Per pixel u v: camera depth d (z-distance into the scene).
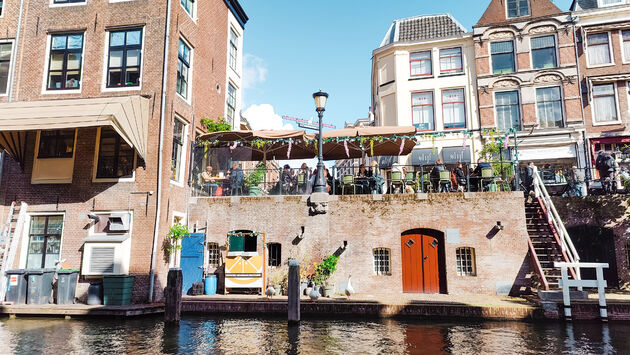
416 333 7.70
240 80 19.03
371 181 12.80
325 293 10.99
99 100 11.38
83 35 12.75
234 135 13.59
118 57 12.45
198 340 7.23
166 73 12.02
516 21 19.19
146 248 11.17
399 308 9.44
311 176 13.52
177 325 8.61
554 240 11.30
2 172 12.34
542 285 10.02
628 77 17.64
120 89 12.17
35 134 12.39
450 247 11.57
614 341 7.00
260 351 6.46
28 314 9.96
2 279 10.62
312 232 12.20
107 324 8.84
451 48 20.23
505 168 13.81
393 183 12.55
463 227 11.60
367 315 9.52
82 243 11.52
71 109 10.90
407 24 21.86
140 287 10.95
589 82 18.02
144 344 6.96
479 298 10.39
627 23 17.94
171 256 12.05
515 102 18.94
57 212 11.88
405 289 11.76
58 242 11.83
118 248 11.05
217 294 11.80
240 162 14.59
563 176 13.31
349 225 12.10
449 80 19.84
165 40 12.20
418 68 20.52
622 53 17.98
